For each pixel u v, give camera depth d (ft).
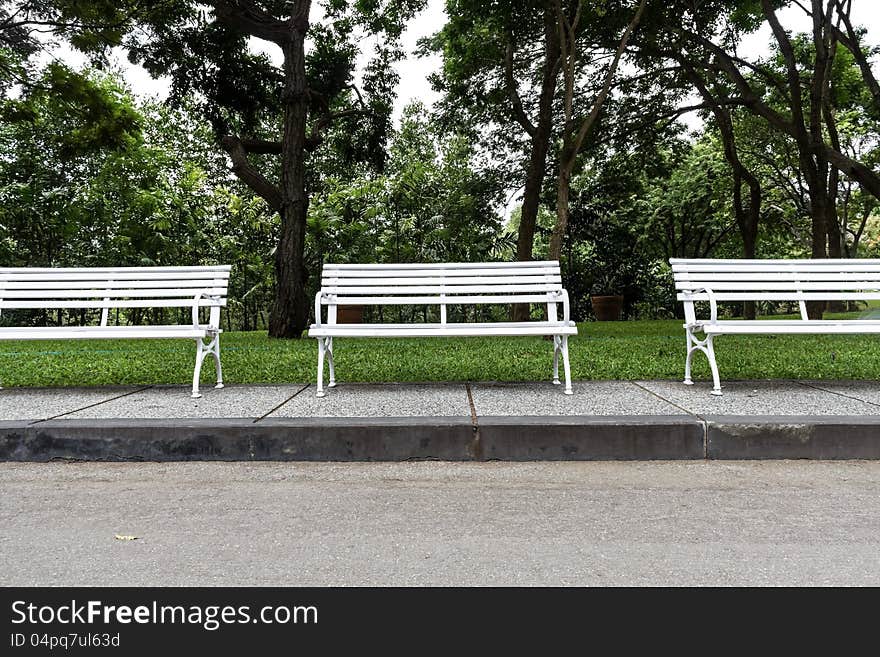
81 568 7.70
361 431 12.50
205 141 67.36
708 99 45.62
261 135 65.10
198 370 16.34
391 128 49.39
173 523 9.13
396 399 15.56
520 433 12.48
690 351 17.54
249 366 22.17
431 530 8.82
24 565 7.77
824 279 17.60
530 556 7.96
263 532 8.77
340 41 46.73
